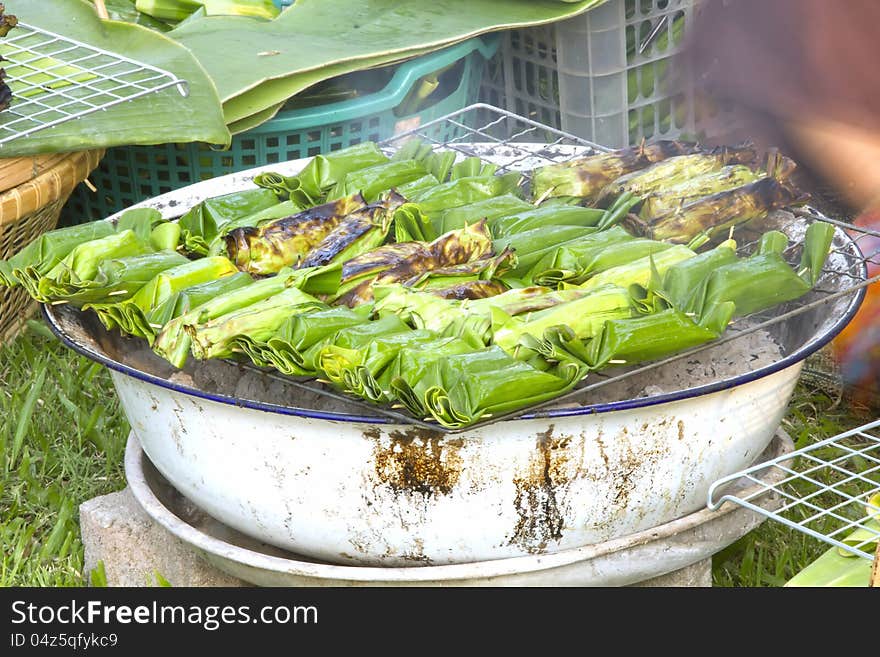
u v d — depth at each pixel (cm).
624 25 300
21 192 242
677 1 294
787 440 202
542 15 302
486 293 178
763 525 214
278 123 281
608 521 164
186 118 247
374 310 169
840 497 222
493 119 351
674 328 158
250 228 188
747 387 165
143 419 178
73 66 262
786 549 206
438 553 163
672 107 309
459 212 200
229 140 246
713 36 248
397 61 285
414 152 229
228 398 156
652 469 162
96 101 257
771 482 184
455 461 154
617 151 220
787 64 234
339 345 156
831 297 168
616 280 177
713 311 164
